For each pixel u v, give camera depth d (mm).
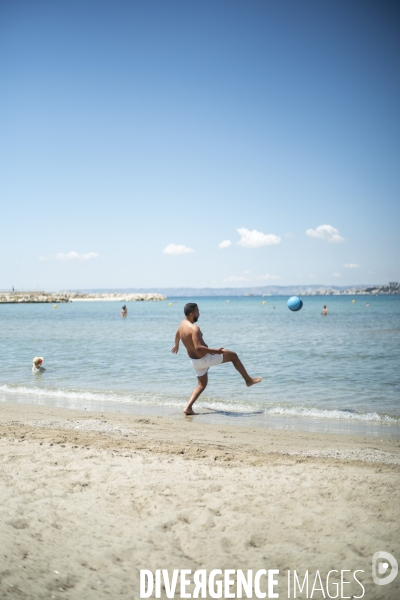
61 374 12594
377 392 10086
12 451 5258
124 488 4059
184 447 5828
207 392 10219
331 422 7707
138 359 15227
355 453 5672
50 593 2398
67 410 8453
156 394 10070
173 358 15398
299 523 3377
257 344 19125
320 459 5344
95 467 4672
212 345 18797
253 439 6520
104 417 7852
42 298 124625
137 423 7422
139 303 117250
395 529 3271
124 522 3363
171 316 50125
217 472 4574
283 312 58625
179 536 3166
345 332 25391
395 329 27609
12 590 2369
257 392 10188
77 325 34000
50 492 3916
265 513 3545
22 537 3016
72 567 2699
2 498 3715
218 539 3133
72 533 3150
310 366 13477
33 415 7926
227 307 83562
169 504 3707
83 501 3732
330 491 4004
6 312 63281
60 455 5117
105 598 2404
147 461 4953
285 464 5023
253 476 4445
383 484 4191
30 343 20375
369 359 14719
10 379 11906
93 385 11094
